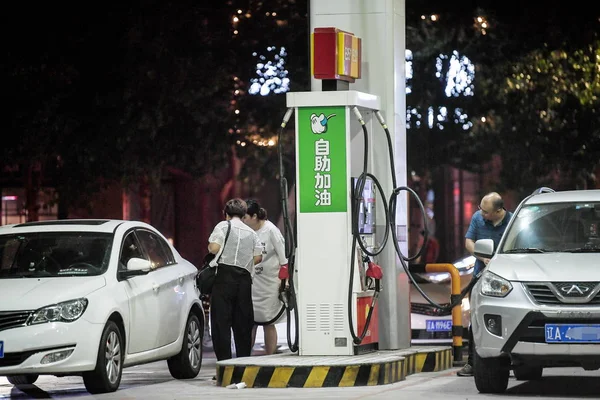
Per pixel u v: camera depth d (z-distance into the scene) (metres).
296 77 51.28
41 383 31.62
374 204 30.17
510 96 51.69
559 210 26.52
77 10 50.03
